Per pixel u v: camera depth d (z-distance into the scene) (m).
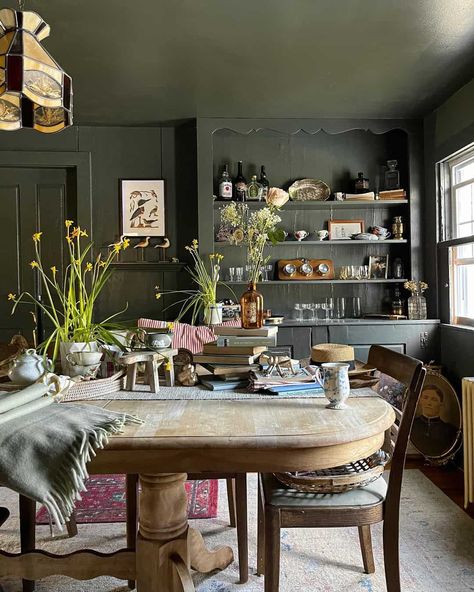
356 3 2.38
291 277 4.23
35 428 1.29
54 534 2.44
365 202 4.09
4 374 1.89
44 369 1.64
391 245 4.34
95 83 3.29
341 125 4.02
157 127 4.17
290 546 2.32
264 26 2.59
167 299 4.20
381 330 3.86
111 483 3.09
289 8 2.42
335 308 4.31
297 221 4.33
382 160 4.36
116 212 4.16
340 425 1.40
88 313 1.89
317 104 3.71
